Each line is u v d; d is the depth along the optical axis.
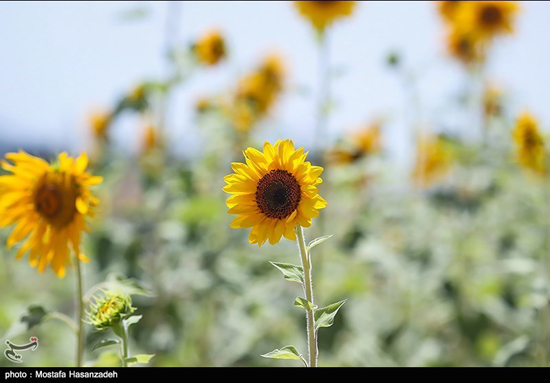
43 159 2.83
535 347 3.45
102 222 4.16
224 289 3.99
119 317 2.68
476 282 4.31
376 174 5.01
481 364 3.83
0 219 2.83
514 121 3.81
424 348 4.02
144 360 2.67
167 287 4.04
